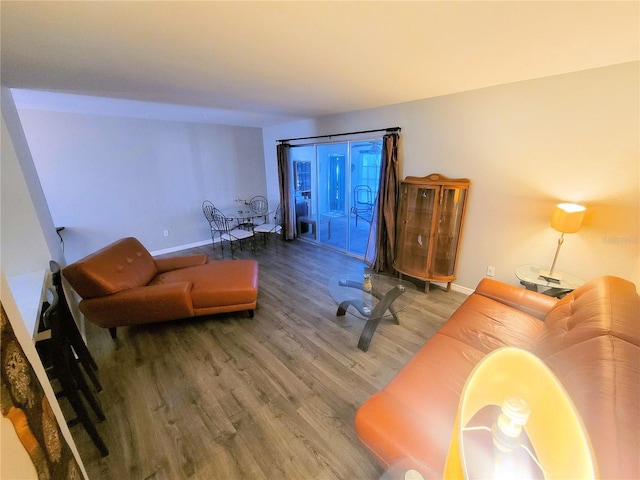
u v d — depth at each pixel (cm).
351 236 507
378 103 332
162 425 159
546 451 49
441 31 143
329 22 133
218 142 528
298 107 357
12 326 72
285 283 356
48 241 220
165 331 252
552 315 170
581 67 201
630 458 58
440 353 156
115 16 124
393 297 235
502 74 216
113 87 247
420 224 316
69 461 87
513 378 56
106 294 224
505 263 277
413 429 105
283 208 548
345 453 142
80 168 390
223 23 132
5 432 60
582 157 217
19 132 233
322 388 185
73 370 154
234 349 226
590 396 81
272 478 131
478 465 51
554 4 116
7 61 175
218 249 509
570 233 218
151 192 461
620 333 111
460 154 286
